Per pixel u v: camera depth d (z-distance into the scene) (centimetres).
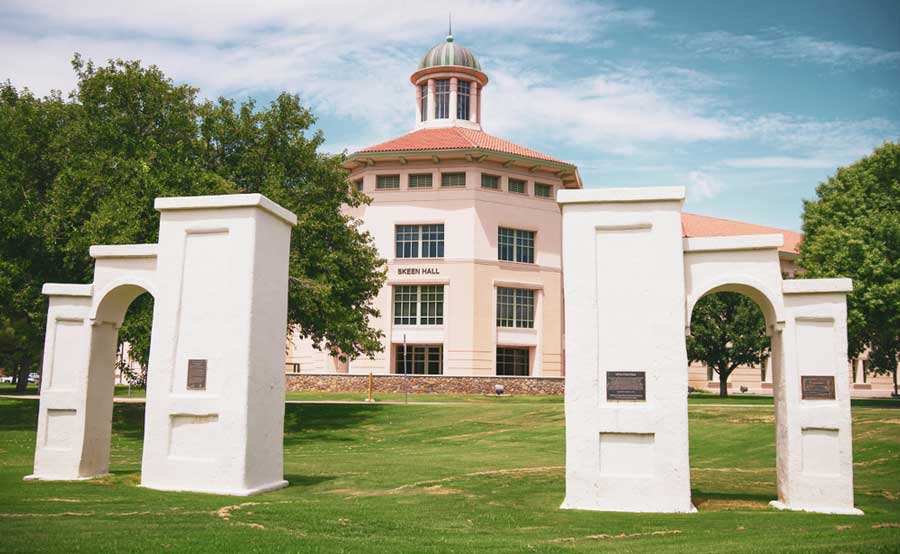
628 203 1236
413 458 1981
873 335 3541
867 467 1725
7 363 6222
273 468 1381
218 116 2934
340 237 3127
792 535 909
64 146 2809
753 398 4331
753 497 1323
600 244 1242
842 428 1171
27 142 2742
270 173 2867
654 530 973
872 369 4516
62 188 2581
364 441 2488
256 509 1078
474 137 5228
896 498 1320
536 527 998
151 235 2409
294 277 2741
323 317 2894
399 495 1299
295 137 3031
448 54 5700
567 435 1204
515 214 4975
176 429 1310
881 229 3309
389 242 4891
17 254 2591
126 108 2841
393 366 4850
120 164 2628
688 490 1158
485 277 4822
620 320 1216
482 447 2291
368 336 3350
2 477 1450
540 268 5022
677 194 1217
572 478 1193
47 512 1008
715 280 1227
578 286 1234
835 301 1191
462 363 4703
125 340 2534
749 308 4253
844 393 1177
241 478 1259
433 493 1329
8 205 2588
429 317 4825
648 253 1223
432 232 4888
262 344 1341
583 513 1133
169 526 910
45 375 1448
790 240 6569
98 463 1459
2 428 2620
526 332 4966
